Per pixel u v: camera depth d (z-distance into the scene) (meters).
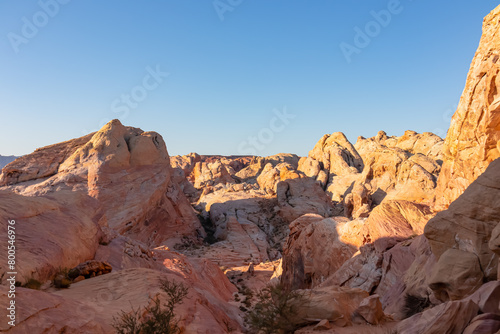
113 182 59.66
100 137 64.44
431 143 94.00
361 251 25.09
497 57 22.98
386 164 75.81
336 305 12.28
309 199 81.75
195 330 11.25
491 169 12.21
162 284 12.94
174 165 161.12
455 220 12.33
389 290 18.28
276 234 75.44
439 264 11.77
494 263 10.84
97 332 8.80
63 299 9.89
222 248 65.31
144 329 9.22
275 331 11.89
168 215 68.75
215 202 91.56
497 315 7.67
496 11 24.11
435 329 7.97
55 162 64.31
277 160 156.88
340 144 120.69
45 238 16.59
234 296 35.62
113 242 24.64
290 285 36.09
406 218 26.03
